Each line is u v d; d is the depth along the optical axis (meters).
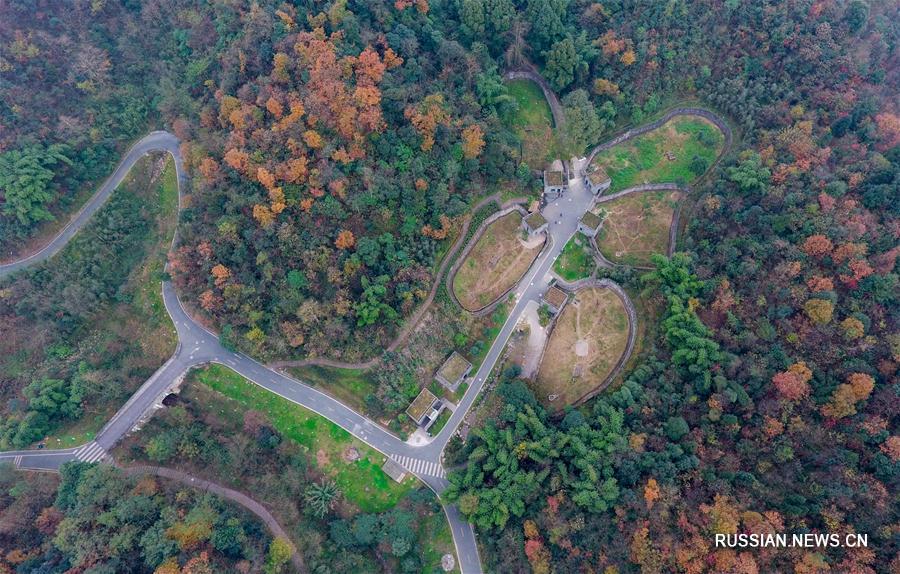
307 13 106.88
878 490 72.69
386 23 109.12
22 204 106.31
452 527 95.50
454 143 106.75
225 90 110.56
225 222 99.44
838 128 108.19
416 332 104.06
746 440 82.19
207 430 99.62
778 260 92.56
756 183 100.25
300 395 104.56
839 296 88.69
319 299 100.50
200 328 108.38
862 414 78.50
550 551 84.19
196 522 84.38
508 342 104.44
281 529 92.69
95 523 84.56
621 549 78.56
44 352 105.81
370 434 102.12
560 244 109.94
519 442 91.31
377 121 99.31
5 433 94.94
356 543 92.56
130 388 102.50
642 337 99.12
